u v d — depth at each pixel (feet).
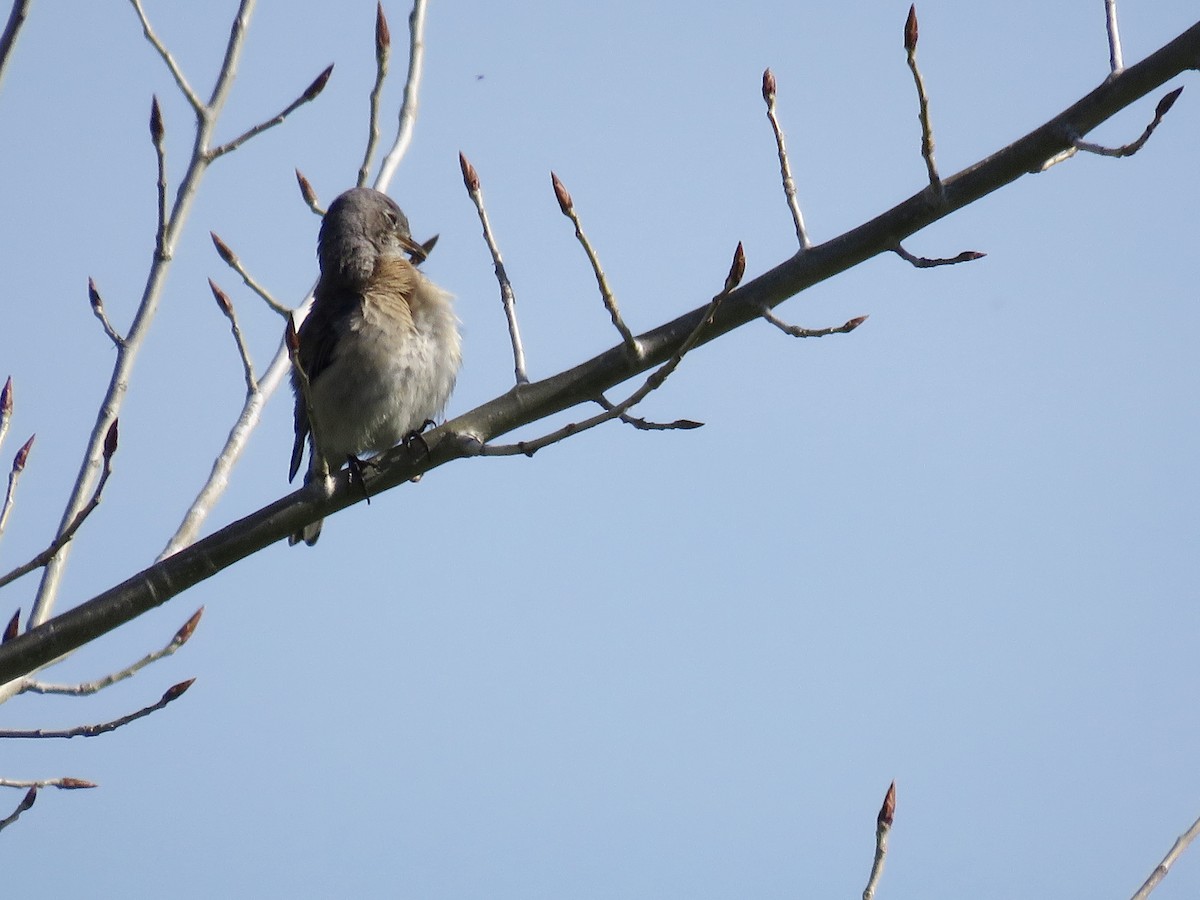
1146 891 26.22
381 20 40.34
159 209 35.50
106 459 28.55
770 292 31.96
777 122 32.27
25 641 31.91
